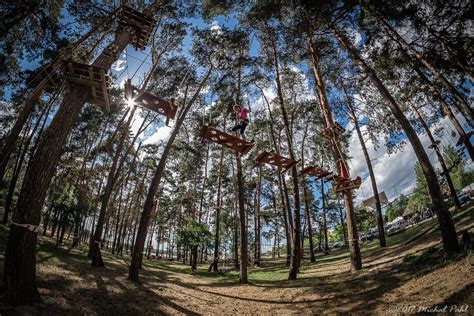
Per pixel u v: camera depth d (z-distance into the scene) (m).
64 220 18.45
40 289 7.05
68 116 6.89
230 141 9.45
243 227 15.98
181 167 36.00
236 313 8.90
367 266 13.53
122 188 32.69
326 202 40.94
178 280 15.26
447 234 9.40
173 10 17.12
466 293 6.00
